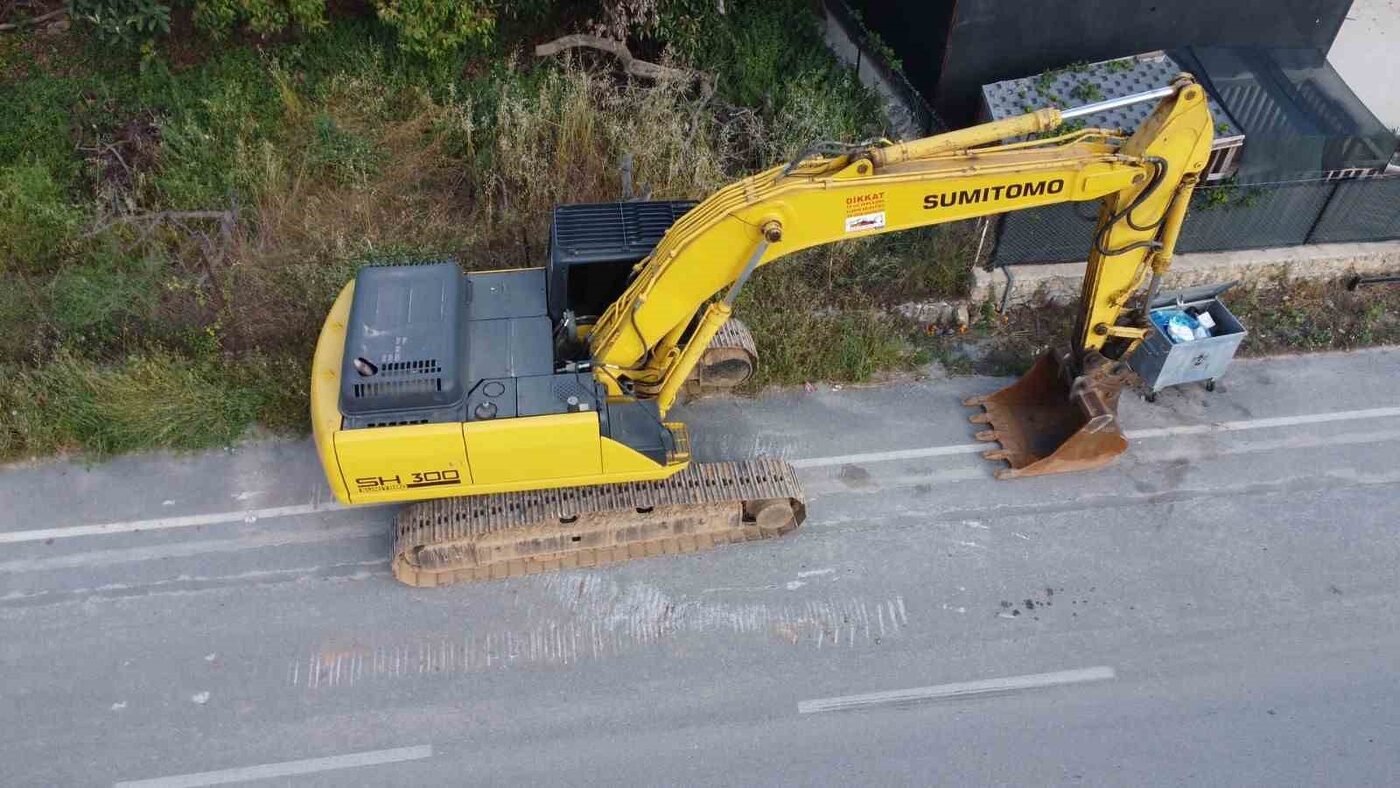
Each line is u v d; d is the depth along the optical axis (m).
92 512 9.05
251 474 9.41
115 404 9.54
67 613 8.27
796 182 7.31
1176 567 8.78
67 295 10.27
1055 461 9.41
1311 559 8.85
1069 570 8.75
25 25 13.01
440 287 8.16
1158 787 7.28
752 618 8.36
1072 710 7.76
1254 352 10.89
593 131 12.08
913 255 11.26
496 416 7.64
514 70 13.10
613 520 8.45
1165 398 10.38
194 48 12.90
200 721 7.59
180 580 8.54
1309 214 11.24
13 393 9.53
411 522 8.11
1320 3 12.49
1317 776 7.36
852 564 8.78
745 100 12.73
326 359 8.16
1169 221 7.89
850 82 12.89
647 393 8.78
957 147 7.33
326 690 7.81
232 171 11.46
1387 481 9.52
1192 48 12.45
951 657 8.11
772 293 11.04
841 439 9.94
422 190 11.96
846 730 7.62
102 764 7.32
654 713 7.71
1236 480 9.54
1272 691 7.89
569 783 7.27
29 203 10.79
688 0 12.80
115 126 12.01
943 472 9.60
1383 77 14.03
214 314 10.47
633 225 8.60
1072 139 7.86
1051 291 11.24
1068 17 12.00
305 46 12.86
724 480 8.56
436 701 7.76
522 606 8.41
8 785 7.17
